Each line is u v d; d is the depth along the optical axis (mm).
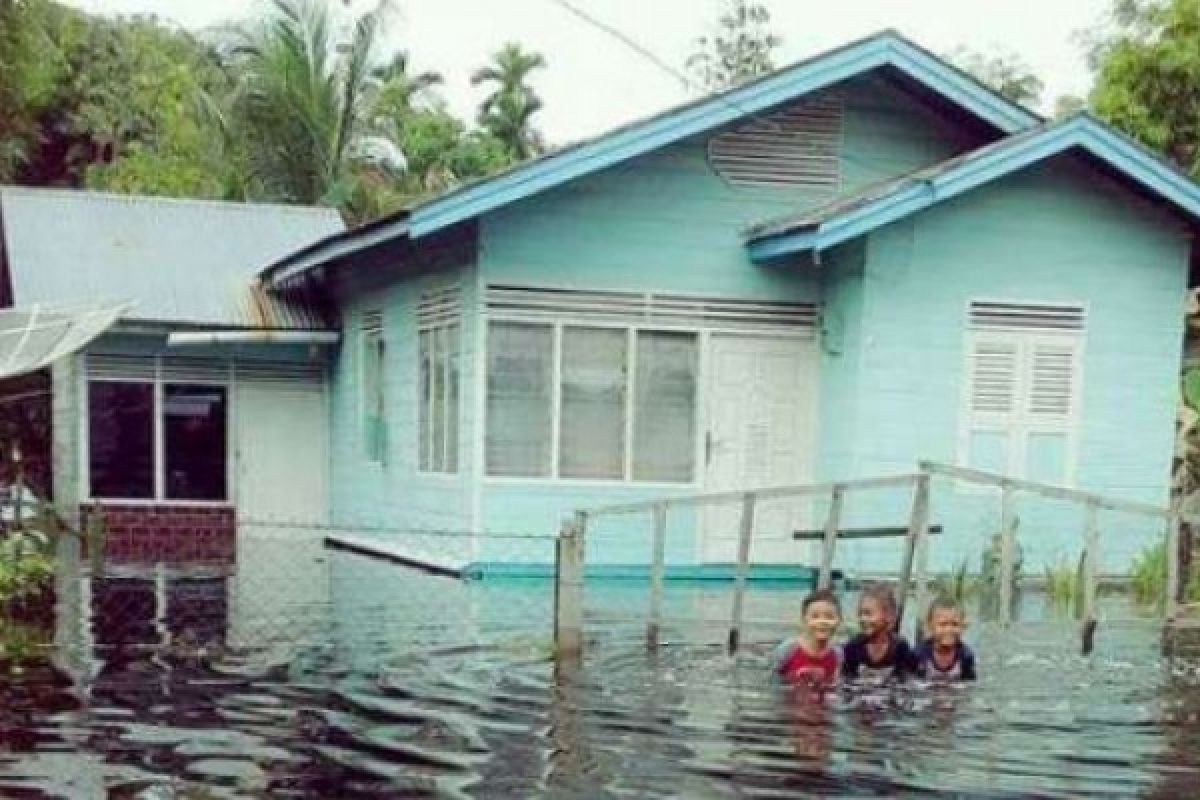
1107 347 15133
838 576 14703
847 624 11102
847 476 14852
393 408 18000
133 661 9188
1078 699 8328
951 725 7492
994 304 14898
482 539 14891
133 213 22391
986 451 14922
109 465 20453
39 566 13438
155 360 20578
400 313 17703
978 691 8500
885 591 9133
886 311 14680
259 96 30609
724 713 7676
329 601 12406
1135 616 11992
